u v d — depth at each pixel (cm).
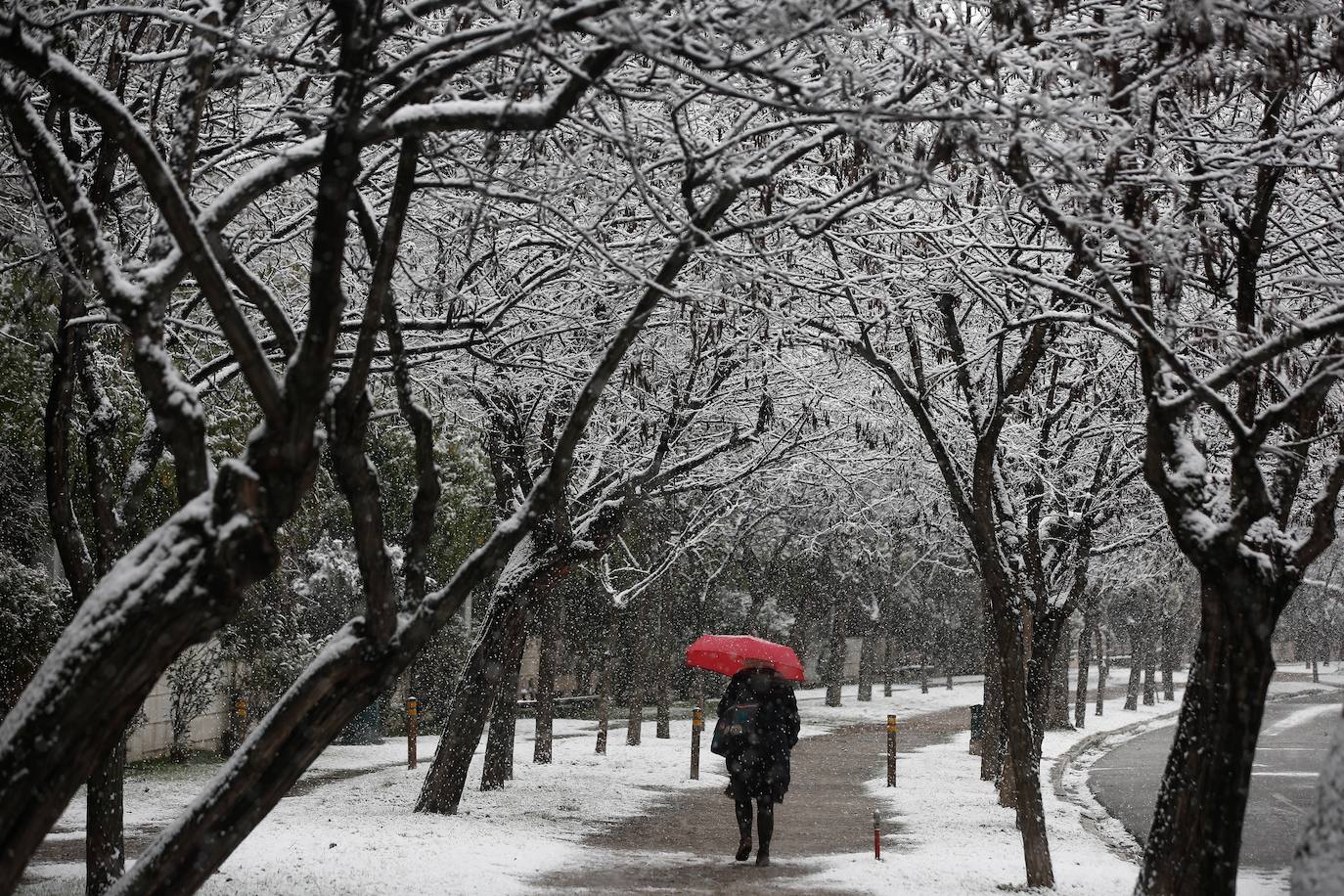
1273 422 782
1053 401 1537
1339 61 702
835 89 734
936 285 1232
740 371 1531
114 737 625
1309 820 610
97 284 643
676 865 1302
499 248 1191
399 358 756
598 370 752
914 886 1172
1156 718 4247
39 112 1041
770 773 1308
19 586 1695
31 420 1489
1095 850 1455
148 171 611
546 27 609
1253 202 1048
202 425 650
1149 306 901
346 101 644
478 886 1112
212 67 845
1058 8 707
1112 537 2153
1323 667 7688
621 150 842
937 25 776
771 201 838
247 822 693
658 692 3038
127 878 680
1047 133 984
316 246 631
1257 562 805
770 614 4431
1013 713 1198
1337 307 849
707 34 663
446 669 3322
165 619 609
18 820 596
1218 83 827
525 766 2245
